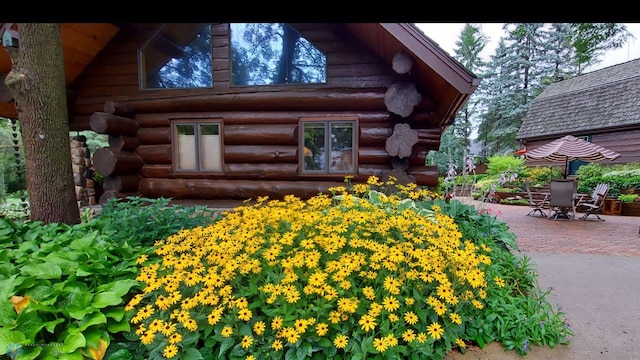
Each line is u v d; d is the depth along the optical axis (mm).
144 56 5047
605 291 2799
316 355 1567
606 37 6078
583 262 3666
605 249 4277
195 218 3246
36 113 2850
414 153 4512
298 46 4691
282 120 4715
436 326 1546
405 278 1726
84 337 1480
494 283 2227
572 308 2465
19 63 2816
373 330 1532
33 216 2938
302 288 1704
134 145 5051
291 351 1499
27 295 1671
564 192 6785
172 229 2961
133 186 5000
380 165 4562
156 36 4980
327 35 4566
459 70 3580
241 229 2141
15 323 1461
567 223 6410
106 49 5086
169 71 5023
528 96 18594
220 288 1716
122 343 1634
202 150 4984
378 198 2715
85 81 5219
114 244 2334
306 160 4758
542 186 10039
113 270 2033
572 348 1914
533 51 19125
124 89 5074
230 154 4793
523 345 1832
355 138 4590
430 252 1813
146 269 1847
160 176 5047
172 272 1912
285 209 2477
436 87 4121
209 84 4945
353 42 4520
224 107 4820
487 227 3016
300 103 4629
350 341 1561
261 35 4750
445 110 4566
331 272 1741
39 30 2809
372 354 1551
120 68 5070
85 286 1824
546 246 4445
